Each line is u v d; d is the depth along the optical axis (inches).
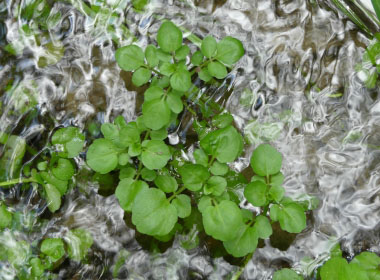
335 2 13.1
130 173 11.2
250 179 11.5
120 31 13.0
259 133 11.9
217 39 12.9
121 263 11.0
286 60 12.7
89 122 12.2
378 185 11.4
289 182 11.5
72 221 11.3
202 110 12.1
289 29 13.0
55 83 12.6
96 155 10.9
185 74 11.3
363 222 11.1
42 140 12.0
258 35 13.0
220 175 11.4
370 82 12.3
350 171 11.6
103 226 11.3
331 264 10.1
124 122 11.5
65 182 11.4
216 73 11.6
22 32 13.1
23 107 12.3
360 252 10.9
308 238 11.1
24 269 10.9
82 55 12.9
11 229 11.2
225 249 11.0
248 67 12.6
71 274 10.9
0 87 12.5
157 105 11.2
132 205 10.7
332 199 11.4
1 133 12.0
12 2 13.3
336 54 12.7
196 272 10.9
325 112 12.1
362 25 12.9
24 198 11.5
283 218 10.4
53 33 13.1
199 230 11.1
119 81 12.5
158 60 11.6
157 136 11.4
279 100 12.3
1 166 11.7
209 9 13.3
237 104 12.2
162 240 11.1
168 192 10.7
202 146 10.9
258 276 10.8
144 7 13.3
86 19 13.2
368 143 11.8
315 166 11.6
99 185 11.6
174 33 11.5
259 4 13.2
